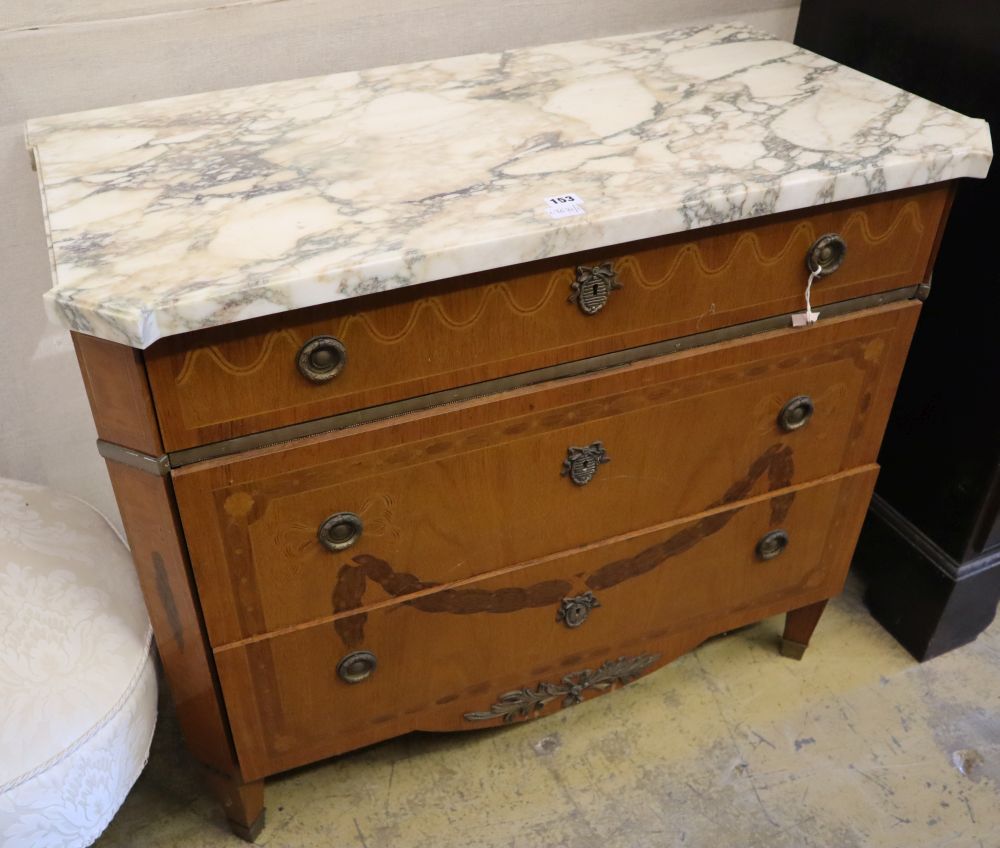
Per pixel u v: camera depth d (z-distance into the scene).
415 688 1.27
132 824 1.38
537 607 1.26
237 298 0.86
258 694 1.16
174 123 1.19
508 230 0.94
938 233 1.18
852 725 1.51
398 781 1.44
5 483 1.26
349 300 0.93
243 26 1.31
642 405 1.14
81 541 1.19
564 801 1.41
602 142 1.12
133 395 0.90
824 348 1.20
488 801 1.41
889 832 1.38
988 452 1.40
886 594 1.65
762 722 1.52
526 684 1.35
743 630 1.66
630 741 1.49
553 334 1.05
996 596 1.58
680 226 1.00
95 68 1.27
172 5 1.26
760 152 1.09
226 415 0.95
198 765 1.43
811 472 1.33
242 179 1.06
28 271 1.38
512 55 1.37
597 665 1.38
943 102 1.35
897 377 1.29
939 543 1.53
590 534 1.23
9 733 0.98
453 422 1.05
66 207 1.01
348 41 1.38
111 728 1.04
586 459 1.15
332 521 1.05
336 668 1.18
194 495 0.98
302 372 0.95
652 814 1.39
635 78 1.29
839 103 1.21
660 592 1.35
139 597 1.18
